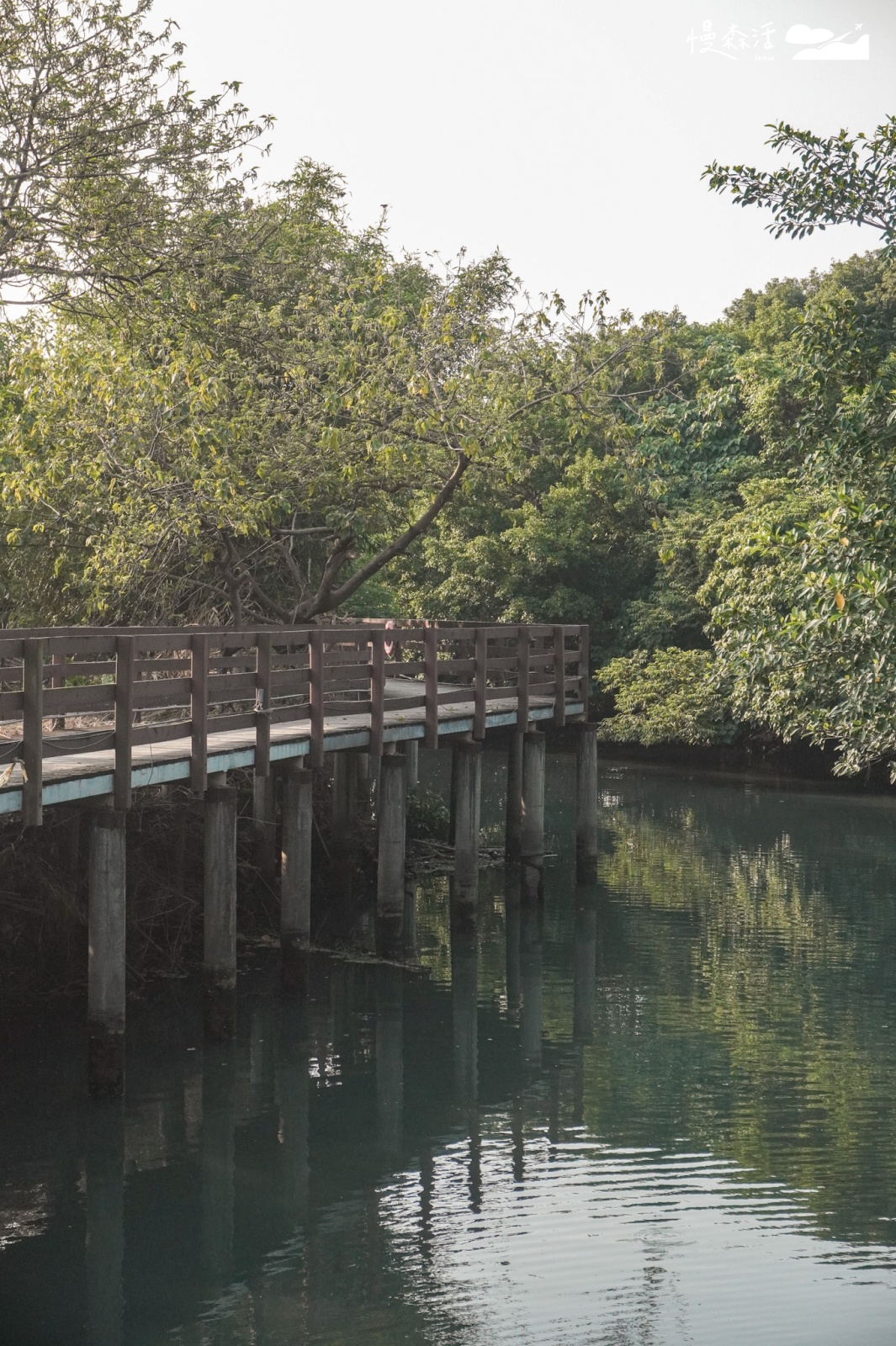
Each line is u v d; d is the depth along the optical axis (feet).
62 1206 30.63
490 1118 36.11
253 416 61.36
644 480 77.46
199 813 51.03
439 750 127.13
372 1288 26.91
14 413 57.67
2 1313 25.94
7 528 64.03
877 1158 33.53
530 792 62.95
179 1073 39.32
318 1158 33.47
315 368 65.05
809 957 53.06
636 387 116.16
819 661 45.65
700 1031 43.93
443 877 69.46
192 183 56.90
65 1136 34.47
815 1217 30.22
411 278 80.69
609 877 69.31
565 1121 35.96
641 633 118.93
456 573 124.26
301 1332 25.32
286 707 44.24
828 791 103.40
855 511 39.91
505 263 66.13
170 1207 30.60
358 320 63.26
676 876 69.46
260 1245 28.86
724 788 104.83
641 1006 46.78
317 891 63.16
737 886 66.85
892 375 43.47
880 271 121.49
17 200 52.13
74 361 57.57
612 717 123.44
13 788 31.91
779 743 114.52
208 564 68.18
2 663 47.03
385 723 51.55
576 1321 25.73
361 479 65.92
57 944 45.37
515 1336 25.11
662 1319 25.63
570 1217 30.25
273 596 80.07
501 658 60.29
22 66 52.06
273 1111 36.52
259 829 55.83
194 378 57.57
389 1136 34.88
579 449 118.83
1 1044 40.75
